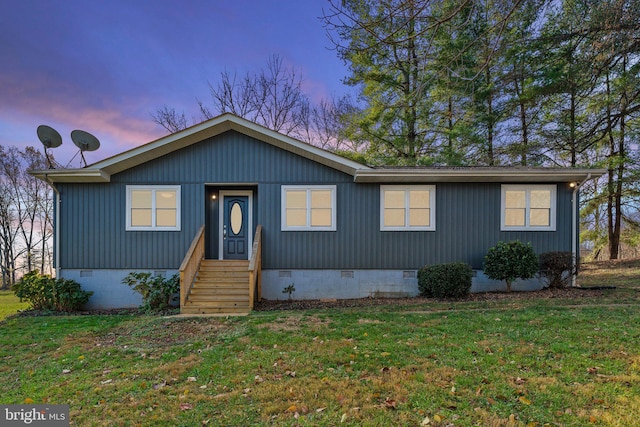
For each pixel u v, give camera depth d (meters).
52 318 7.52
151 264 9.36
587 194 16.30
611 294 8.23
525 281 9.38
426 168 9.25
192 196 9.45
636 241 16.33
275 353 4.66
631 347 4.43
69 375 4.19
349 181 9.51
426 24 4.96
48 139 9.44
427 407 3.09
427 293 8.89
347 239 9.49
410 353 4.48
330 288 9.47
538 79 11.46
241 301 8.05
